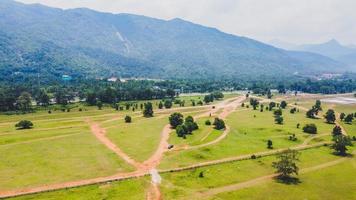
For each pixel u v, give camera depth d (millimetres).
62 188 99938
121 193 98438
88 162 122625
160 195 97875
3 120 194000
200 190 102875
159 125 187625
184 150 139250
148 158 128750
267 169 124625
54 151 134625
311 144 158750
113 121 199000
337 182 115500
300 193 105312
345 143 145875
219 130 177000
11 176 107625
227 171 119625
